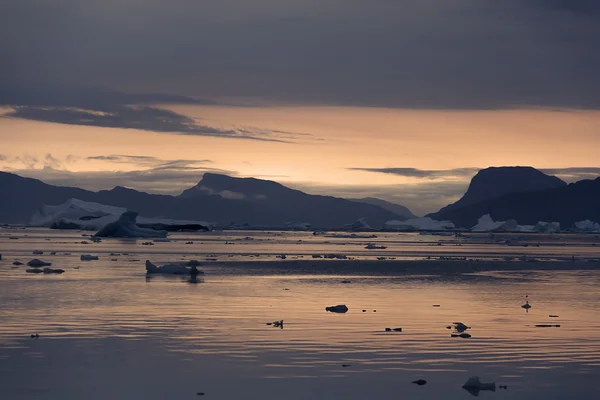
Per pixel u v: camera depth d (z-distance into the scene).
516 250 131.75
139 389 21.94
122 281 52.34
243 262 77.75
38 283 50.12
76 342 28.31
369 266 74.31
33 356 25.92
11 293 43.81
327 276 60.41
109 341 28.56
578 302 42.94
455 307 39.84
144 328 31.45
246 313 36.12
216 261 79.19
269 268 68.94
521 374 23.95
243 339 29.12
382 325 32.88
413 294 46.56
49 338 29.08
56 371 23.89
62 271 60.28
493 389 22.19
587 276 64.62
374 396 21.33
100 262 74.12
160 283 51.22
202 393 21.58
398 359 25.84
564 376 23.73
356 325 32.78
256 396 21.31
